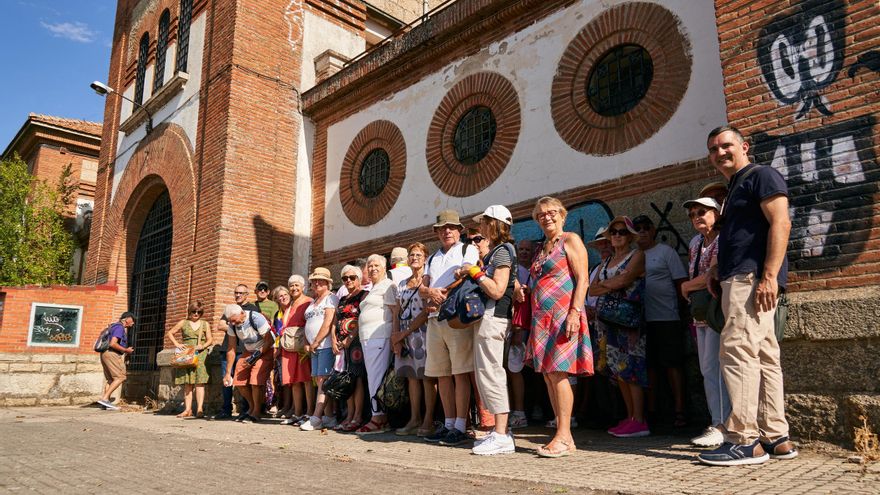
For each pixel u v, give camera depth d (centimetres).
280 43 1189
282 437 582
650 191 643
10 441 555
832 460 371
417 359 578
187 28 1324
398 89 1017
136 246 1463
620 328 523
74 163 2183
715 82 603
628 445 460
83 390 1277
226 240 1039
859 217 426
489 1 833
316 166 1184
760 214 359
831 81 452
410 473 359
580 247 425
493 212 481
